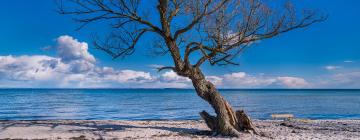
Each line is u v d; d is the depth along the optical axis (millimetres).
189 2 15727
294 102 80000
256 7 15703
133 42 16781
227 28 15867
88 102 78812
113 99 101625
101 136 14844
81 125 17688
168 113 46594
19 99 94250
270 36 16000
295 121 26125
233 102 76750
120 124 19500
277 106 61938
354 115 43125
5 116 40094
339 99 103188
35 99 95188
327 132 18203
